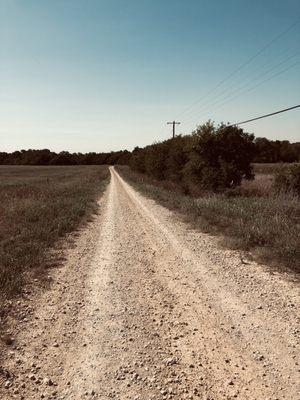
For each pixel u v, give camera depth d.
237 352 5.02
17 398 4.07
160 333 5.62
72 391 4.21
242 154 23.20
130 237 12.60
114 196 26.62
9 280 7.70
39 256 9.72
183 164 30.28
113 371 4.61
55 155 169.75
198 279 8.12
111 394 4.15
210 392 4.16
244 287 7.52
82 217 16.44
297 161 21.78
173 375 4.51
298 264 8.41
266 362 4.76
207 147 23.17
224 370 4.59
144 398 4.06
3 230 12.74
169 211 18.69
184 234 12.97
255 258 9.50
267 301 6.76
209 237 12.38
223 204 16.58
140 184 36.41
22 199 21.67
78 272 8.74
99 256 10.19
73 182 41.66
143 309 6.55
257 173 48.75
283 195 18.00
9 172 84.94
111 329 5.77
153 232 13.41
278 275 8.20
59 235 12.72
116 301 6.93
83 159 168.50
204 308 6.54
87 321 6.07
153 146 42.31
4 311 6.30
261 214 13.55
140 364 4.76
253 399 4.02
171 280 8.11
